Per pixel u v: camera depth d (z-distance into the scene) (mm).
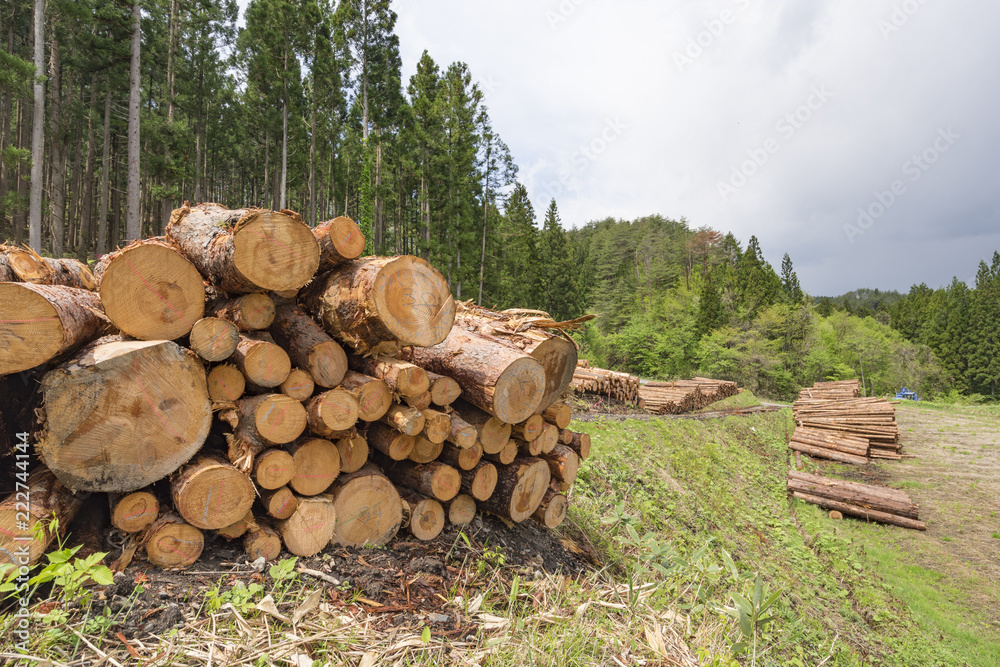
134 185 20344
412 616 2562
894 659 5035
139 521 2311
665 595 3588
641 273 78562
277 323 3137
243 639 2082
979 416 20422
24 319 2012
